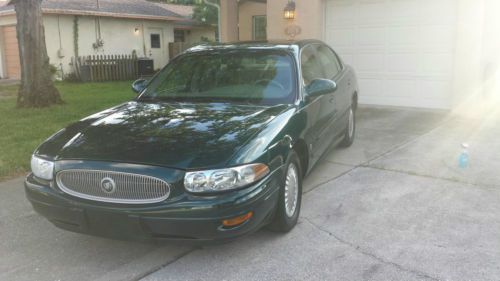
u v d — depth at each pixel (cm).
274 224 372
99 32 2070
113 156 321
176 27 2459
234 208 304
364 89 1038
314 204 451
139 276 326
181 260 346
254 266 334
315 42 576
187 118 383
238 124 363
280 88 438
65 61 1950
